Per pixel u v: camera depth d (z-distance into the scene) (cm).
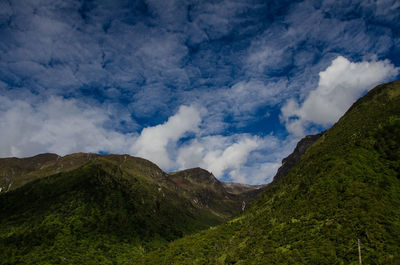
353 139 13325
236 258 9450
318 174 11844
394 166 9856
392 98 18812
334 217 8419
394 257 6028
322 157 13900
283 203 12206
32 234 17275
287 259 7644
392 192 8581
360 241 6856
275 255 8244
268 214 12394
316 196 10269
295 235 8800
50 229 18262
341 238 7331
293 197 11875
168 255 13100
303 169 15300
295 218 9962
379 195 8425
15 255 15025
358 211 8031
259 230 11056
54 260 15100
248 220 13638
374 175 9650
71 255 16150
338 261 6612
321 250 7281
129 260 17750
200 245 12775
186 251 12619
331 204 9162
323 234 7975
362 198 8569
